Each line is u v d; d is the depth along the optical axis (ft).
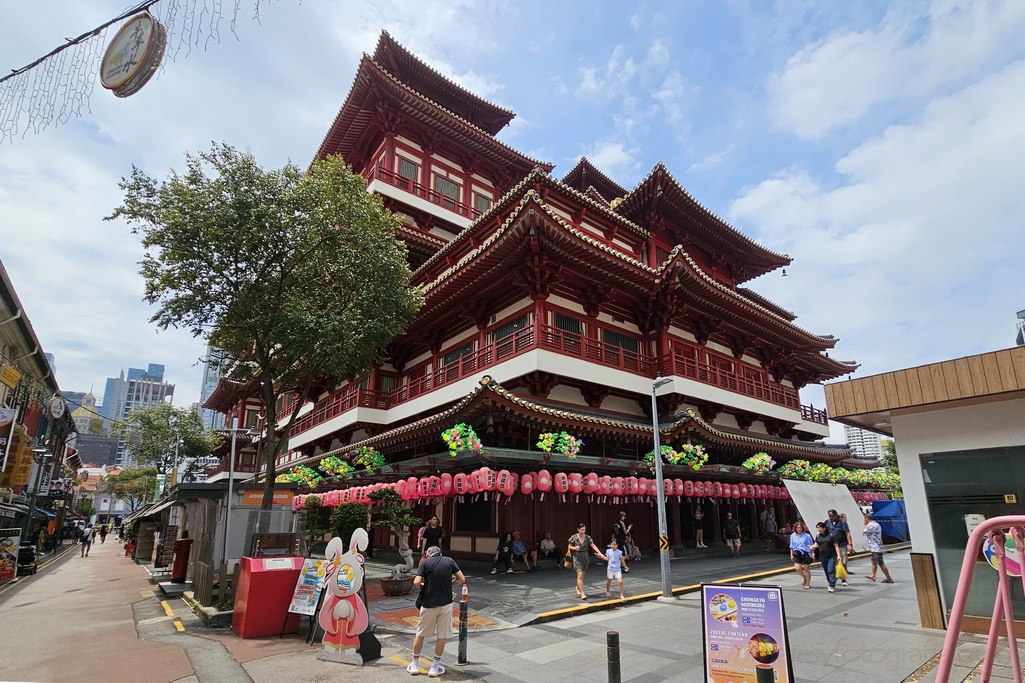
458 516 78.69
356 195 60.54
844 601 47.01
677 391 81.76
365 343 60.70
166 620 47.03
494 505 71.97
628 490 68.33
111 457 464.24
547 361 71.56
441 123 117.29
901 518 107.86
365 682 28.58
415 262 115.24
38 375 124.77
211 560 50.01
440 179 120.47
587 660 31.60
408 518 55.72
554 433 65.67
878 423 42.83
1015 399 33.78
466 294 83.87
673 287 84.28
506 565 65.36
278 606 39.58
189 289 53.62
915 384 35.42
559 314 79.56
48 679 30.19
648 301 87.92
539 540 70.59
